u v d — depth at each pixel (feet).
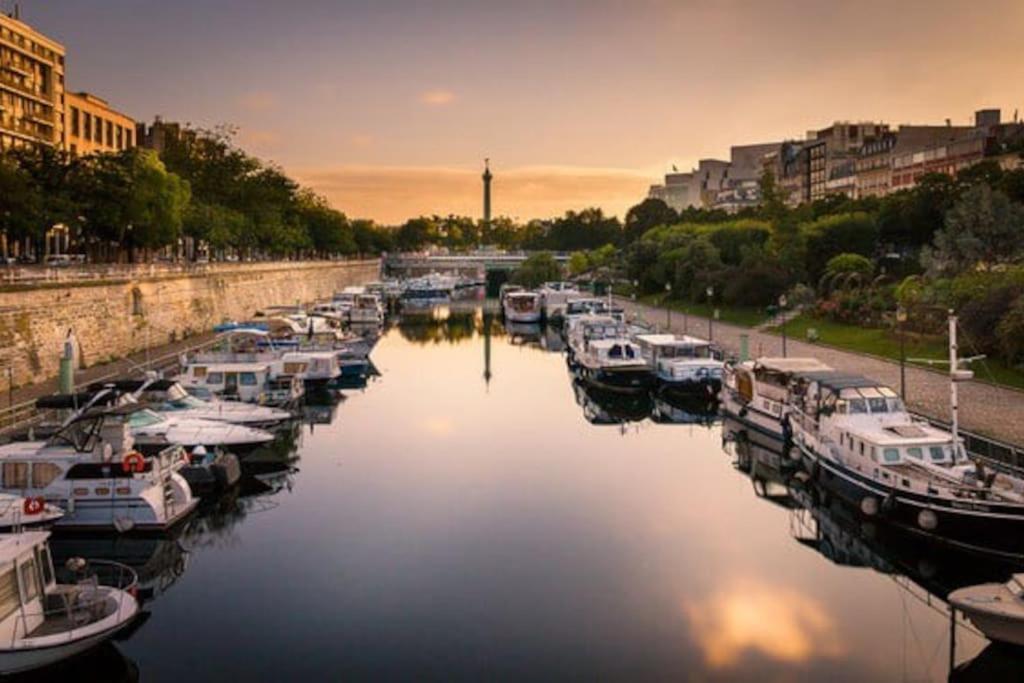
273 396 195.11
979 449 133.39
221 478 135.33
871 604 97.55
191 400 174.29
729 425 189.16
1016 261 259.39
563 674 82.64
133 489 115.44
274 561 109.91
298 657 85.76
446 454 164.25
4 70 377.91
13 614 80.94
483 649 87.20
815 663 84.48
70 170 292.40
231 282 356.38
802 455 146.00
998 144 471.62
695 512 128.98
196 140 485.15
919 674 82.53
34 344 196.95
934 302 229.04
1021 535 102.32
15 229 260.83
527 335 395.96
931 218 362.94
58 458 116.37
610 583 102.83
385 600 98.32
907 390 179.11
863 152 612.70
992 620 80.84
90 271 232.73
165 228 310.65
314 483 144.05
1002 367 191.11
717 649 87.15
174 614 95.30
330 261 591.37
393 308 556.92
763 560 110.11
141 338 256.73
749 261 364.58
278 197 549.13
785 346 236.63
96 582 90.07
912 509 110.93
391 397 229.45
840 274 313.12
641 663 84.64
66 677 82.84
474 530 120.78
